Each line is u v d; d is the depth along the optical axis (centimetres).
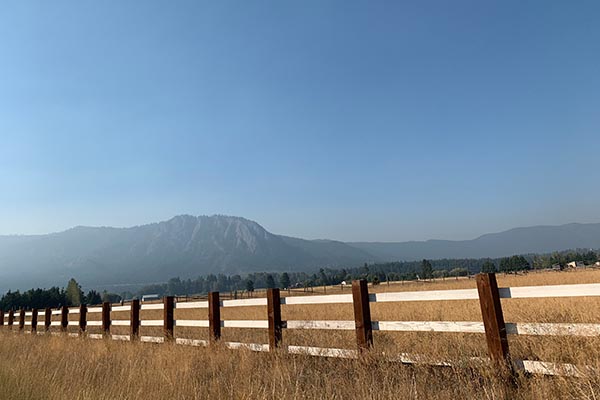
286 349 806
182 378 659
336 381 615
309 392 570
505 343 573
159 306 1262
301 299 826
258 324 920
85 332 1578
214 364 803
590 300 1155
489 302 586
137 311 1371
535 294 557
